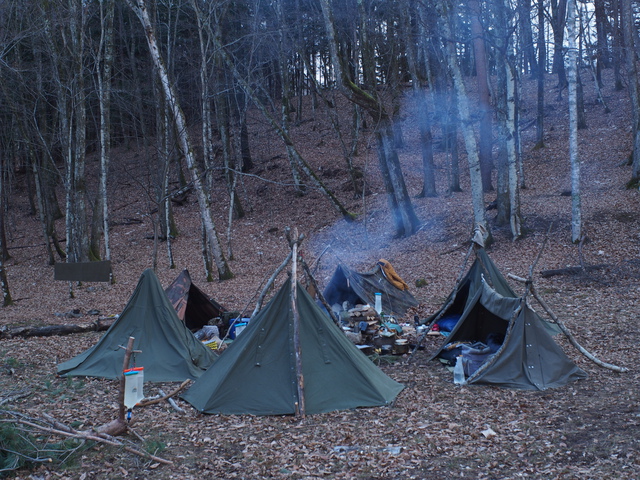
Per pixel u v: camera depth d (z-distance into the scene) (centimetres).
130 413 642
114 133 3984
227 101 2916
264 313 760
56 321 1377
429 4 1980
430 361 923
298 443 604
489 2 1719
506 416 666
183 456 580
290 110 4041
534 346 794
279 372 730
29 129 2578
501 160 1867
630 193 1903
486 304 891
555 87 3447
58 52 2109
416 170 2741
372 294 1219
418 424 646
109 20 2002
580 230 1620
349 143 3244
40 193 2494
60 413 704
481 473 524
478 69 2242
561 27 2994
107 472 546
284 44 2655
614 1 3066
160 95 2205
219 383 718
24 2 2052
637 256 1477
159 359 876
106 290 1866
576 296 1284
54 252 2686
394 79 2642
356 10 2639
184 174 3291
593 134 2608
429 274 1634
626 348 907
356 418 676
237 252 2245
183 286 1164
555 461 541
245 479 529
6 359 975
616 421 625
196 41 3003
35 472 541
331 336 761
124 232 2797
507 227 1848
